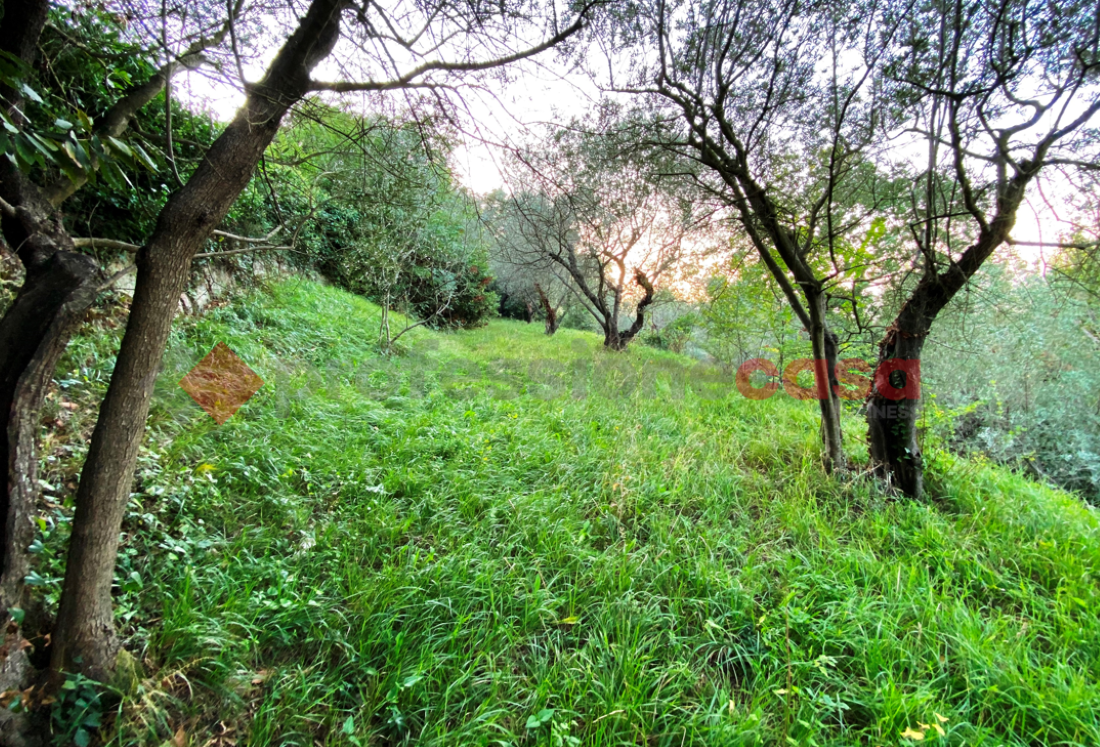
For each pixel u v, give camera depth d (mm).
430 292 10906
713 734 1705
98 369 3184
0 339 1376
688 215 4453
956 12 2717
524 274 15211
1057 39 2705
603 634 2094
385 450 3631
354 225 7422
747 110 3732
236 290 6199
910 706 1808
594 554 2648
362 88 1883
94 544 1504
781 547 2947
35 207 1469
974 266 3404
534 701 1808
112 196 3977
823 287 3980
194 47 1976
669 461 3963
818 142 3764
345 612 2127
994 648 2115
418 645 2020
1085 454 5934
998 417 6539
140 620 1882
